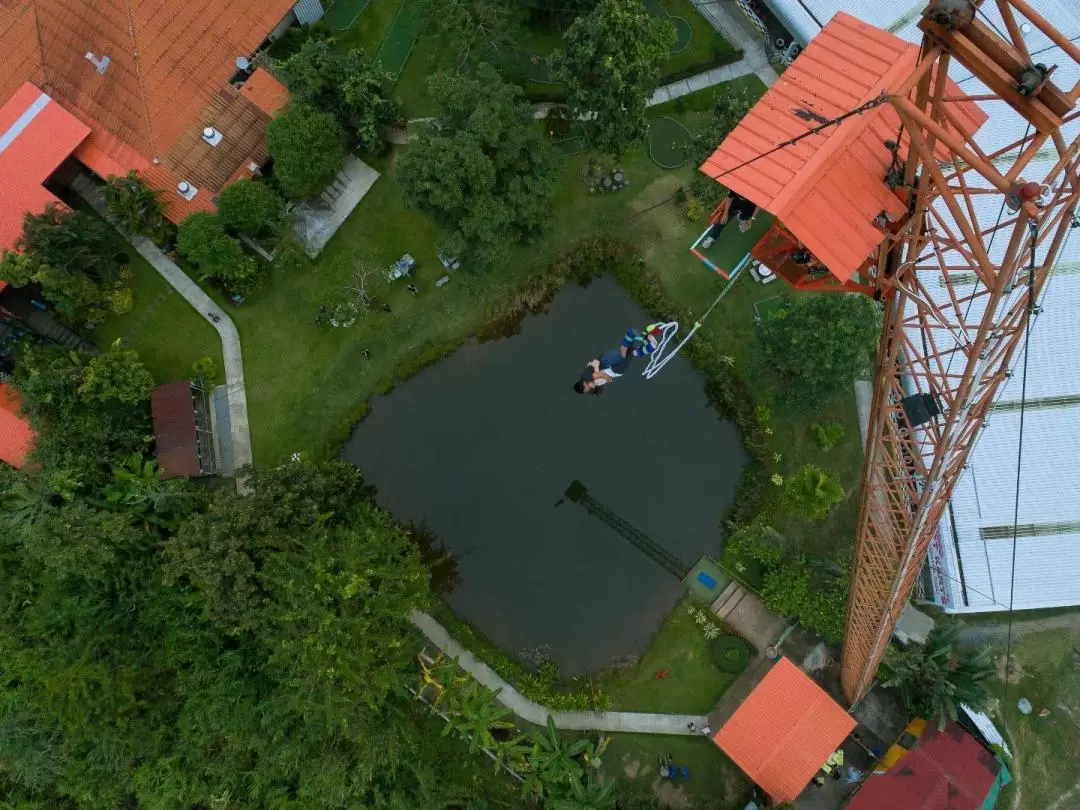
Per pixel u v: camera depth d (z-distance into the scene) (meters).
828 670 39.03
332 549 34.66
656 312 41.66
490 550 42.09
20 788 37.31
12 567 38.47
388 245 42.50
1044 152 37.41
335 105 41.09
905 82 19.31
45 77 41.16
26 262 38.25
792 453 40.31
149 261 42.88
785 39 42.28
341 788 33.41
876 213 23.12
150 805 34.62
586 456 42.47
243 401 42.09
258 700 35.62
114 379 38.97
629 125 36.62
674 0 43.44
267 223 39.97
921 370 37.78
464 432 42.72
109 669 34.97
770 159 23.88
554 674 39.78
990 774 34.88
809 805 37.66
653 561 41.25
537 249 41.81
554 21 42.62
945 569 36.97
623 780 38.84
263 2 42.16
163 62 41.06
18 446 39.50
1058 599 36.09
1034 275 20.83
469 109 34.81
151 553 38.03
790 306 36.22
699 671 39.66
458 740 39.75
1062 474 36.31
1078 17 37.66
